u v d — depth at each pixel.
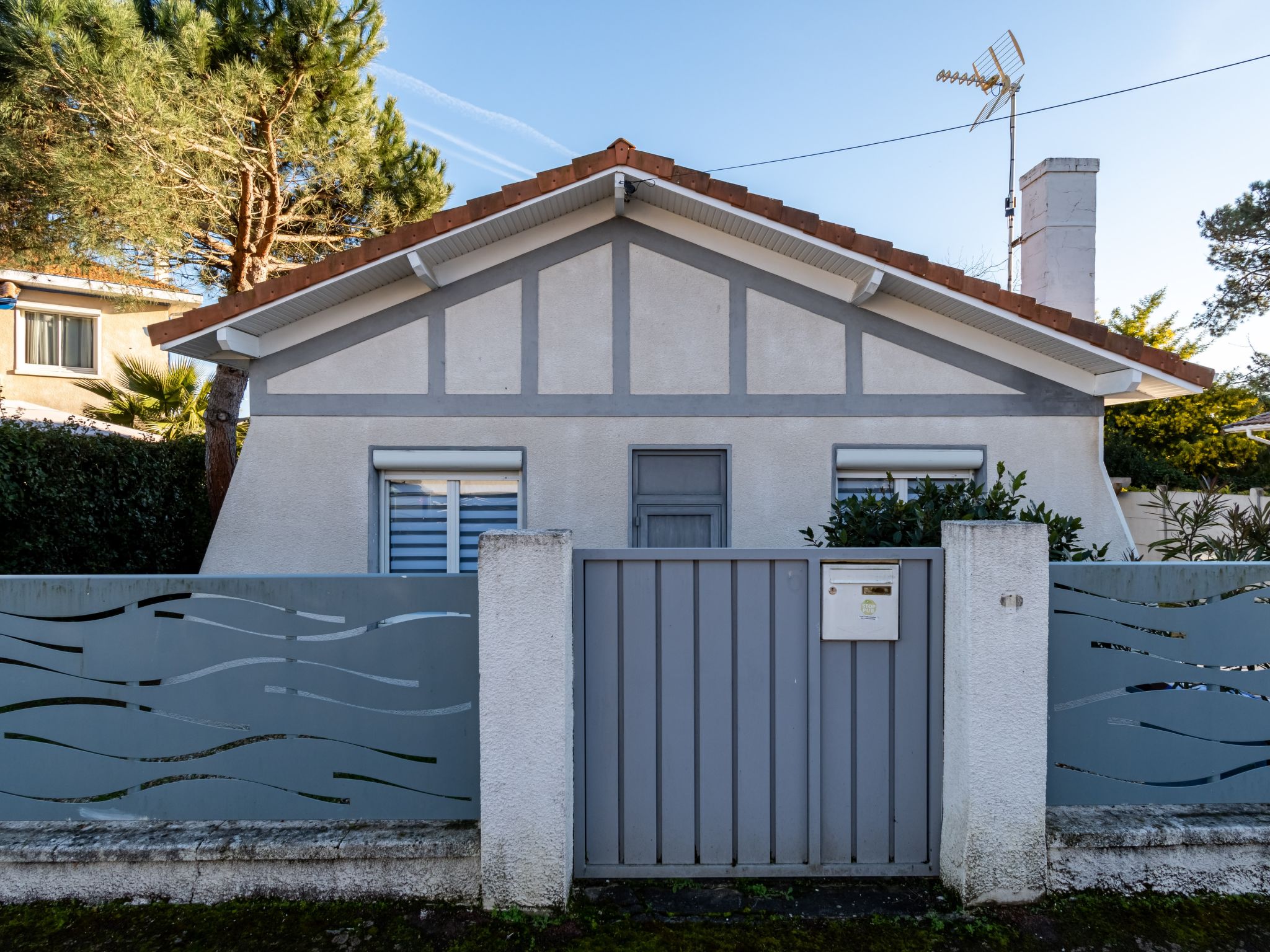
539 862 2.77
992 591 2.80
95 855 2.84
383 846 2.85
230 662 3.01
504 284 5.64
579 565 2.97
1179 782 3.11
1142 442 18.14
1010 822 2.82
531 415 5.62
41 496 4.86
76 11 6.61
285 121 8.04
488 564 2.73
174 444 7.02
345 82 8.24
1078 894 2.90
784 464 5.61
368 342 5.61
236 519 5.53
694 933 2.69
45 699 3.01
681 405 5.62
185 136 7.06
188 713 3.01
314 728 3.01
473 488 5.81
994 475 5.56
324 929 2.72
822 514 5.60
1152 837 2.90
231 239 9.15
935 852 3.01
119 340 14.27
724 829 3.02
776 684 3.02
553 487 5.62
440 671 3.00
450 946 2.63
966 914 2.79
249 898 2.87
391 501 5.79
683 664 3.01
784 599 3.02
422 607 2.99
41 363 13.65
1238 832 2.91
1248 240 19.27
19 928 2.73
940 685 2.99
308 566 5.55
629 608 3.00
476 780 3.01
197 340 5.34
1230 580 3.09
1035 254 7.32
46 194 6.97
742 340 5.63
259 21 7.89
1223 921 2.78
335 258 5.00
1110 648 3.09
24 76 6.50
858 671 3.01
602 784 3.01
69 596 3.00
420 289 5.61
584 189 5.24
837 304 5.62
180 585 2.98
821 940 2.66
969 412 5.58
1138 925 2.75
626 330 5.64
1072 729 3.09
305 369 5.59
